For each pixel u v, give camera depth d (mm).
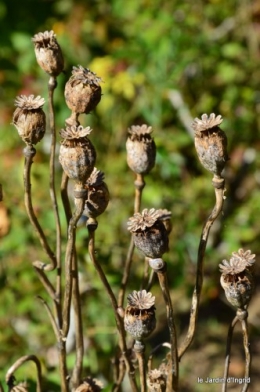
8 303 3471
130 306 1550
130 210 4023
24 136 1657
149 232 1496
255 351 4301
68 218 1771
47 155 3938
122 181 4234
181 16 4816
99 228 3754
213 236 4238
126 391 3010
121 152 4473
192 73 4664
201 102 4629
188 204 4246
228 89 4668
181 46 4426
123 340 1715
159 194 4074
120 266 3590
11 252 3428
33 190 3742
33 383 2434
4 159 4238
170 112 4527
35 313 3555
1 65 4656
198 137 1544
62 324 1813
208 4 4891
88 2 5133
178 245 3932
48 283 1869
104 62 4488
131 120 4531
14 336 3549
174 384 1592
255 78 4789
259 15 4883
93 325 3131
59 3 5137
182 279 3842
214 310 4531
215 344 4316
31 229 3346
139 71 4309
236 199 4559
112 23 5109
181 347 1630
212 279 4285
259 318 4512
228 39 4934
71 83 1637
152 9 4789
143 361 1598
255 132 4703
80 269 2977
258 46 4934
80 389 1693
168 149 4277
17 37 4738
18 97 1680
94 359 3043
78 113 1652
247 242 4625
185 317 4359
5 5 4984
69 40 4691
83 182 1530
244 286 1553
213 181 1555
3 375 2721
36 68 4613
